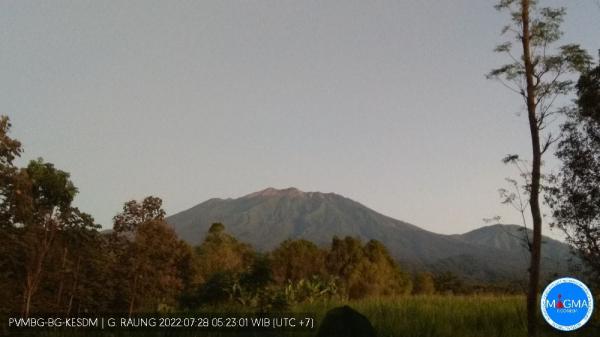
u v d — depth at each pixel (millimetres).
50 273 22734
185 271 35531
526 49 16609
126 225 25516
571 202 15609
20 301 20453
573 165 15656
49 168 22672
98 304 24359
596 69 15625
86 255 25500
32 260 20422
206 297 24688
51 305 22172
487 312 19047
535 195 15859
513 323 17016
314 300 25438
